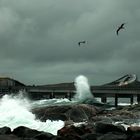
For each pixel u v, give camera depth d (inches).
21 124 2284.7
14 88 6363.2
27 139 1457.9
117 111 2704.2
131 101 5467.5
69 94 5910.4
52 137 1531.7
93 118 2301.9
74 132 1625.2
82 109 2490.2
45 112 2461.9
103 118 2283.5
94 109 2566.4
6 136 1477.6
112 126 1685.5
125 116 2413.9
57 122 2204.7
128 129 1675.7
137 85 5605.3
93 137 1499.8
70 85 5940.0
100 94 5629.9
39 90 6220.5
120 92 5447.8
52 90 6092.5
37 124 2224.4
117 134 1515.7
